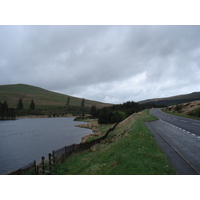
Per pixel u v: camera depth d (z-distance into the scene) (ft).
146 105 533.55
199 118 122.11
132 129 63.05
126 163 28.02
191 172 24.12
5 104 381.60
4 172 54.90
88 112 587.68
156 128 74.64
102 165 32.40
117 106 325.01
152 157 29.71
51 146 96.12
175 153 33.96
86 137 107.34
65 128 188.85
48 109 570.05
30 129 182.09
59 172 37.04
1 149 89.20
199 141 45.75
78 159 46.16
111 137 73.77
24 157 73.46
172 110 246.88
